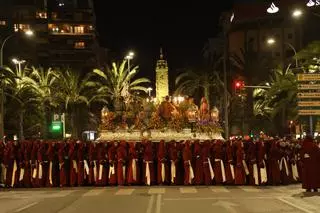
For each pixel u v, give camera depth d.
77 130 59.94
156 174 23.48
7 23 92.19
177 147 23.34
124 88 53.50
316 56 41.53
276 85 47.41
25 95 55.88
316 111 24.94
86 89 58.69
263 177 22.78
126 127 29.78
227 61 58.41
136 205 16.41
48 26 104.75
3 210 15.87
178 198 18.17
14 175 23.27
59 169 23.41
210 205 16.12
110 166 23.39
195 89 57.94
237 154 22.95
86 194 20.09
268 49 99.19
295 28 97.62
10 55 89.44
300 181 24.28
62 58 104.56
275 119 62.56
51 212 15.20
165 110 29.38
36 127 63.56
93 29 108.06
